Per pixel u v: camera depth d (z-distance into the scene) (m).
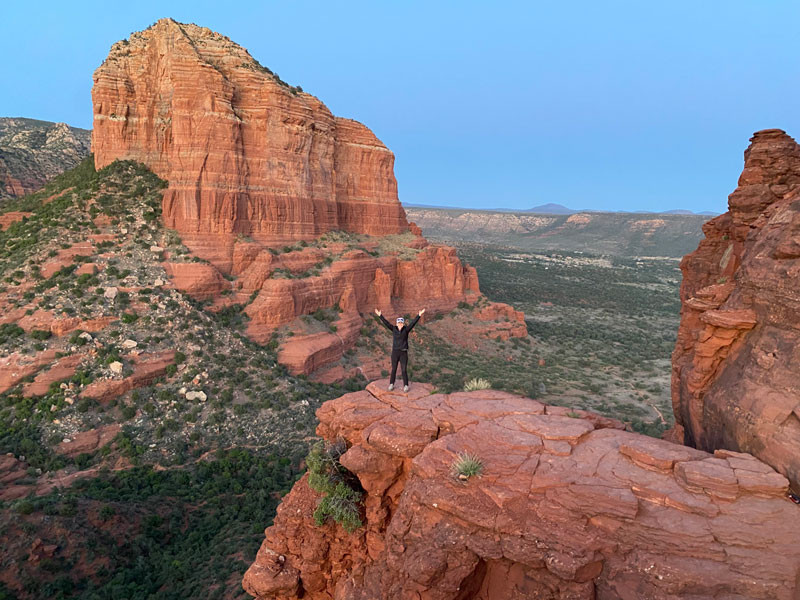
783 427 9.75
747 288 12.91
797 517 8.41
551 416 12.34
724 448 11.55
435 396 14.05
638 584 8.14
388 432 12.36
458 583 9.41
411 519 10.46
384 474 12.25
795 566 7.71
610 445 10.88
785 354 10.68
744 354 12.10
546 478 9.74
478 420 12.26
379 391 14.75
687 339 17.16
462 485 10.11
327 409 14.66
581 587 8.51
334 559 13.13
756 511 8.56
